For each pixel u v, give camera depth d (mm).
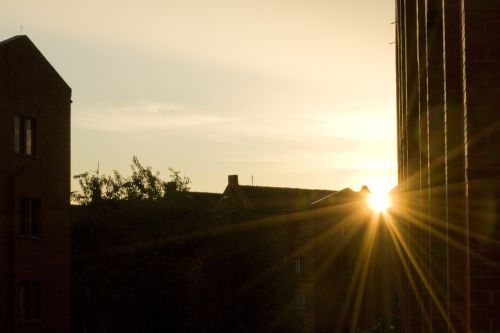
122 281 56219
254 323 56438
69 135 44781
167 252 57500
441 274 19641
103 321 56531
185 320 55594
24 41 40625
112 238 61719
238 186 89688
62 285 44000
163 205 63250
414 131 27547
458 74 14844
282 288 57438
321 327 81812
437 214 19438
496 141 11367
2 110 38844
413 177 27391
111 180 72500
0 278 38875
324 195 91688
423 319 22828
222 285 56812
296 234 83688
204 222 58438
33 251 41344
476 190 11375
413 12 27891
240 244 57156
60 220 43875
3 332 39062
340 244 82938
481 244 11391
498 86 11383
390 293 81625
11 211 39594
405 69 29531
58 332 43594
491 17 11414
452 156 14977
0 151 38750
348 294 82438
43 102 42375
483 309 11367
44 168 42438
